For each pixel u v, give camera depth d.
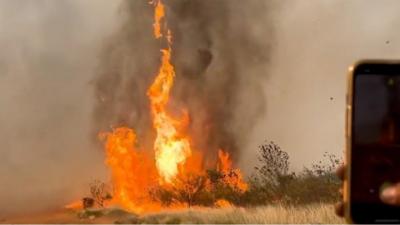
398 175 2.09
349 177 2.14
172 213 19.78
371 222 2.11
